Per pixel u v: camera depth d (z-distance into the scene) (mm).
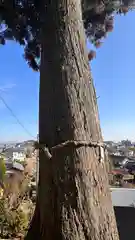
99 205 3400
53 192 3445
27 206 9898
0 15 5711
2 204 8859
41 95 3783
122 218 9391
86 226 3314
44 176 3547
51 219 3426
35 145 3695
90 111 3625
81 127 3520
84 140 3488
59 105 3609
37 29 5934
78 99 3604
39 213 3600
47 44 3865
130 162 51906
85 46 3881
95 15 6211
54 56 3775
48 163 3523
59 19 3859
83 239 3295
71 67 3693
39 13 5062
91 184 3408
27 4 5512
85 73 3738
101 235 3336
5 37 6422
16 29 6168
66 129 3518
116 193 10219
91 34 6871
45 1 4113
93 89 3760
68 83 3645
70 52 3748
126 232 9398
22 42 6480
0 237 8266
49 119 3631
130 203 9555
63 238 3312
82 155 3441
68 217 3346
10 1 5527
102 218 3385
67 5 3879
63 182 3412
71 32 3816
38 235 3545
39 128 3736
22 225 8641
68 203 3369
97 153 3533
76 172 3404
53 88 3688
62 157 3461
